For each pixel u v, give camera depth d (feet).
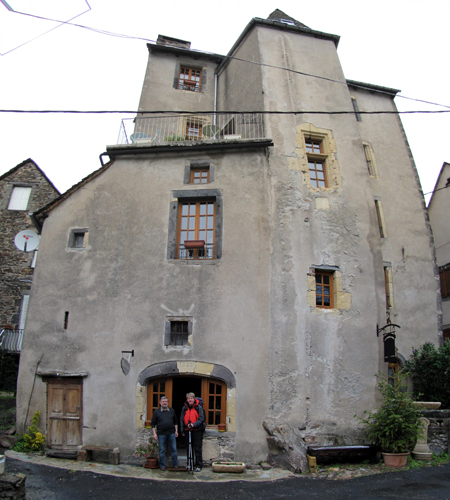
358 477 22.12
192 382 35.99
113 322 27.94
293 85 36.01
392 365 33.37
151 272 28.84
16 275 46.06
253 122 34.99
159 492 19.58
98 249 29.78
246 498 18.81
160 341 27.25
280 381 26.43
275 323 27.43
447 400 29.91
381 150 41.73
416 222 39.22
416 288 36.60
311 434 25.77
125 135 33.53
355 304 29.30
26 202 50.01
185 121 43.09
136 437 25.66
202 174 32.17
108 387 26.73
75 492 19.10
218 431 25.52
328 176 33.09
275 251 29.07
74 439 26.11
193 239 30.19
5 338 42.80
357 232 31.27
